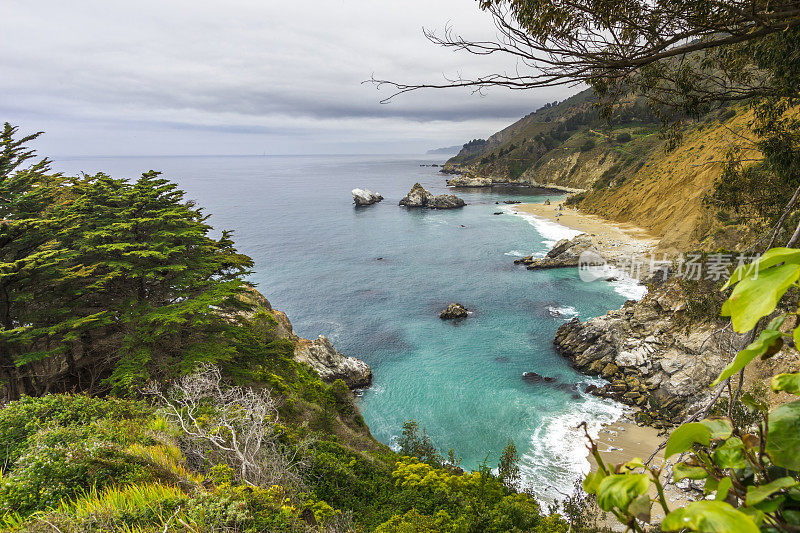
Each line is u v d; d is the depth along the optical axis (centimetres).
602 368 3966
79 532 766
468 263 7606
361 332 5078
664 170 8706
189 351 2230
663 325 3800
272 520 969
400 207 14938
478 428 3381
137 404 1623
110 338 2402
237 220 12912
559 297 5784
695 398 3162
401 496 1691
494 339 4756
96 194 2514
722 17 354
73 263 2355
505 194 17262
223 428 1441
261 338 3169
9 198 2348
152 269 2303
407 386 3984
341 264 7900
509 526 1494
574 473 2808
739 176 1096
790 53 607
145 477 981
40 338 2256
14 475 961
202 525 820
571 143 18875
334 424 2594
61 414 1360
